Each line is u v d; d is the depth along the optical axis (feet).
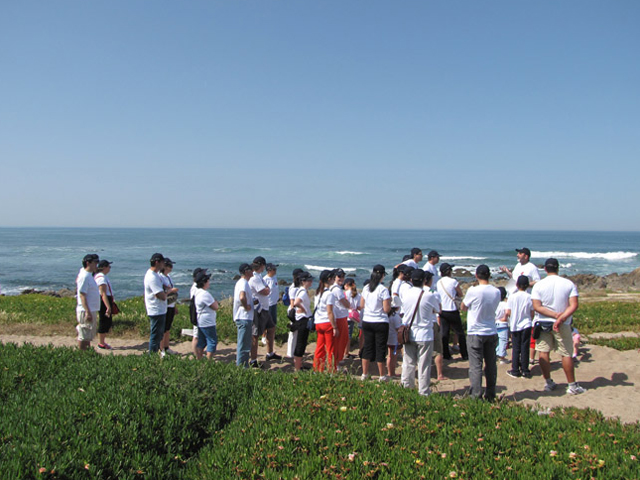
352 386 20.35
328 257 240.32
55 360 23.21
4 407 16.47
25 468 11.75
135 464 13.19
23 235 602.44
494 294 21.86
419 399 18.88
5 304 52.49
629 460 13.42
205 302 27.63
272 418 16.43
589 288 123.65
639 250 311.47
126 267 176.55
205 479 13.14
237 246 343.46
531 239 519.19
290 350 31.07
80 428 14.16
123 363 22.00
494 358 21.94
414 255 32.42
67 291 111.24
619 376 26.76
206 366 21.39
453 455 13.92
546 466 13.08
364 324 26.00
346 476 12.64
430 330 22.29
